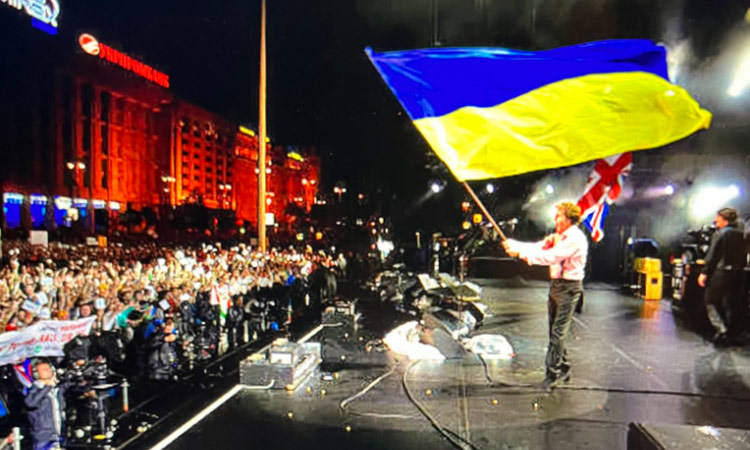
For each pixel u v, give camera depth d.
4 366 5.48
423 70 4.29
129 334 7.70
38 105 63.09
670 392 6.77
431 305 12.38
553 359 6.87
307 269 15.27
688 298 12.45
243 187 109.38
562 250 6.52
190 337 8.55
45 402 5.24
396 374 7.70
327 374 7.69
